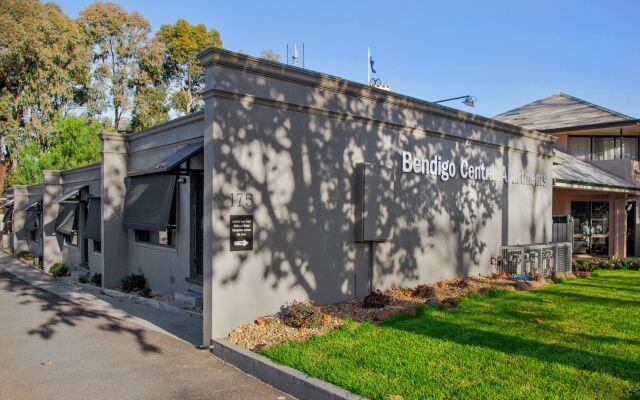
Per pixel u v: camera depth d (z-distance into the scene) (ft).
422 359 20.77
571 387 17.81
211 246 25.54
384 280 34.88
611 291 37.45
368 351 21.84
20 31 117.29
